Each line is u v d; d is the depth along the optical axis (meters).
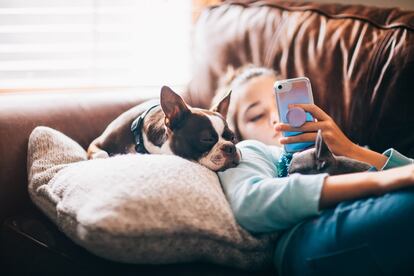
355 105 1.27
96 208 0.78
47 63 1.80
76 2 1.79
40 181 0.98
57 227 0.94
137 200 0.78
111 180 0.83
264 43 1.42
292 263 0.84
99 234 0.76
